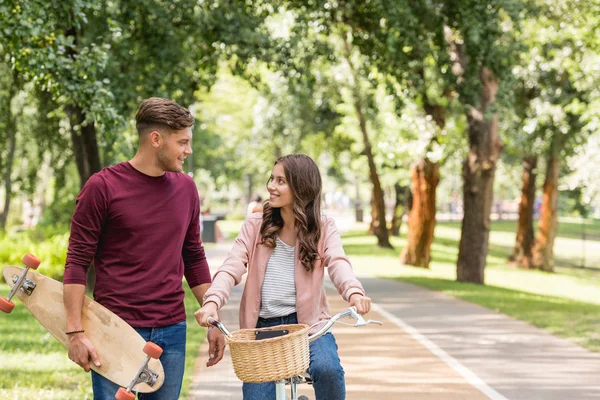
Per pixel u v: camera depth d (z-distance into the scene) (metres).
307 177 5.00
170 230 4.92
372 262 35.22
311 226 5.01
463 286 24.28
